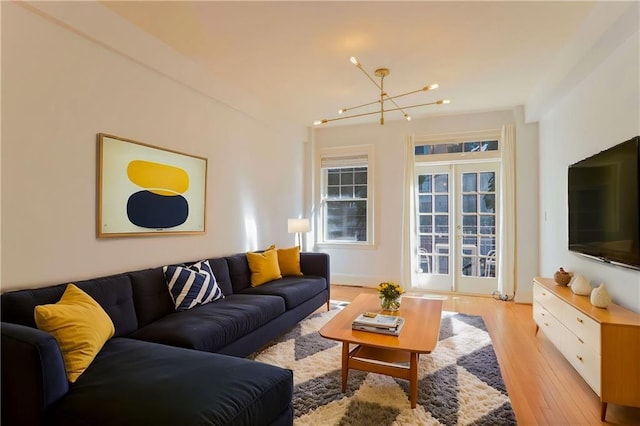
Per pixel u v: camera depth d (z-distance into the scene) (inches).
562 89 134.6
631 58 93.6
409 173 210.4
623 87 97.7
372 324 93.7
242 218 167.9
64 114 90.1
